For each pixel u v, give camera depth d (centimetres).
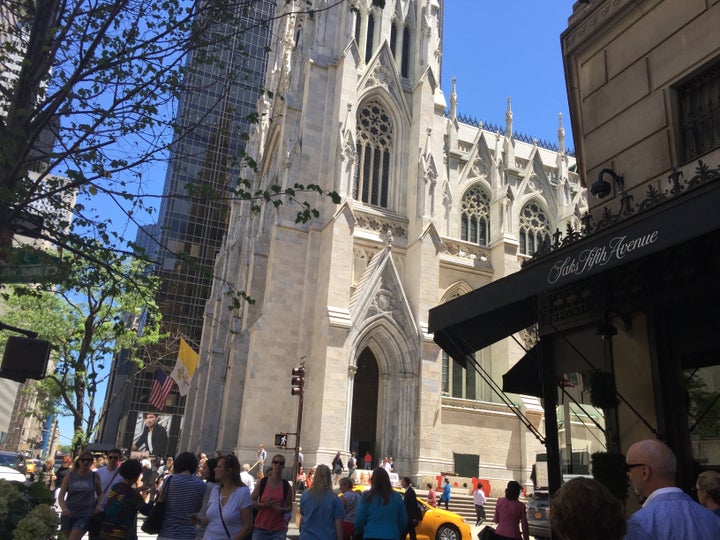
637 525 434
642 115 1317
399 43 4753
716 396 1058
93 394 3188
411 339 3903
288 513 1155
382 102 4528
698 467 1060
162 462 4319
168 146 1324
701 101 1224
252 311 4350
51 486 2431
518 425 4234
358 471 3244
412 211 4284
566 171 5522
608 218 1214
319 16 4478
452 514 2180
